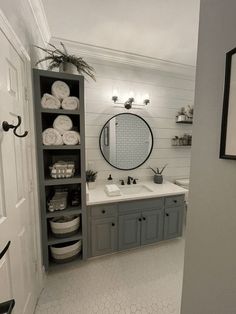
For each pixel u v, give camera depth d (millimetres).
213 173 781
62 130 1628
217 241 776
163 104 2617
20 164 1147
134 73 2412
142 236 2133
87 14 1552
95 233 1921
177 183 2752
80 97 1609
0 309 599
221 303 771
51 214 1665
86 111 2262
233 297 711
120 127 2432
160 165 2713
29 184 1351
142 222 2111
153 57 2311
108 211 1938
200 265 885
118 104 2387
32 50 1473
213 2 746
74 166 1815
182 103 2719
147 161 2633
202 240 864
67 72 1586
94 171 2365
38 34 1670
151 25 1705
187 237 966
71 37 1893
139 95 2473
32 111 1415
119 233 2021
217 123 748
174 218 2270
